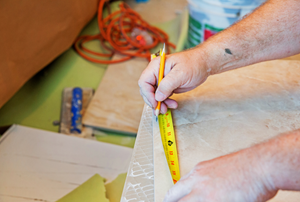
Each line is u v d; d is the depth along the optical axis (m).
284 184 0.38
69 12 1.72
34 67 1.53
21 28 1.33
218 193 0.39
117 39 2.20
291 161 0.38
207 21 1.59
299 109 0.70
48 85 1.78
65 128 1.54
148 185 0.56
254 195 0.38
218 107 0.72
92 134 1.54
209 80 0.81
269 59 0.73
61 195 1.14
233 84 0.79
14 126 1.41
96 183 1.18
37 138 1.37
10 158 1.26
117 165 1.30
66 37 1.77
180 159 0.59
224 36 0.72
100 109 1.63
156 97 0.66
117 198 1.16
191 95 0.76
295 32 0.67
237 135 0.64
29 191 1.14
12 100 1.62
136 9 2.64
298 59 0.88
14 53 1.32
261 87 0.77
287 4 0.68
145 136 0.67
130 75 1.90
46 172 1.23
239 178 0.39
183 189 0.43
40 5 1.43
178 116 0.70
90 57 2.06
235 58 0.71
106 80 1.83
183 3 2.74
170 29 2.41
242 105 0.72
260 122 0.67
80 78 1.88
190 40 1.85
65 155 1.32
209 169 0.42
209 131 0.65
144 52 2.12
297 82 0.78
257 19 0.70
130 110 1.64
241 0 1.39
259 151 0.41
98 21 2.18
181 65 0.67
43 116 1.60
